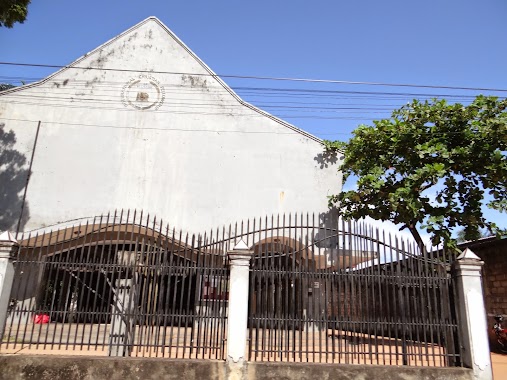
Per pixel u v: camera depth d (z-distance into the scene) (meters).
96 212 13.47
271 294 7.34
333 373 6.89
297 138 14.87
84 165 13.88
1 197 13.36
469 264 7.62
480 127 10.08
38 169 13.70
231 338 6.91
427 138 10.86
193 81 15.05
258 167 14.45
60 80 14.59
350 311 7.45
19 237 12.91
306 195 14.32
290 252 8.02
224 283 7.39
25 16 11.34
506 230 10.19
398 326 7.46
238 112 14.91
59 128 14.15
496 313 12.29
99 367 6.66
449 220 10.65
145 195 13.83
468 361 7.23
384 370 6.98
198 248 7.55
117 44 15.23
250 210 14.05
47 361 6.66
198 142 14.49
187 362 6.76
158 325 7.09
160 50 15.34
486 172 10.09
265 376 6.79
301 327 7.26
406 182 10.30
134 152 14.17
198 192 14.05
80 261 7.40
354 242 7.79
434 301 7.67
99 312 7.14
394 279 7.63
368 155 12.12
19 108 14.20
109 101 14.55
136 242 7.41
